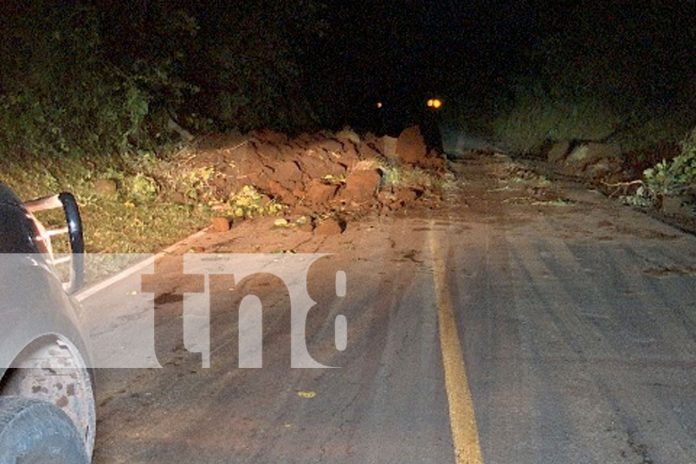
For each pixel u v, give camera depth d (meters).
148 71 16.16
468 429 5.38
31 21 14.15
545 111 33.09
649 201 15.48
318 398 5.93
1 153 13.10
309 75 26.45
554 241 11.86
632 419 5.53
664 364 6.57
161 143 16.53
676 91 24.94
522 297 8.68
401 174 18.11
